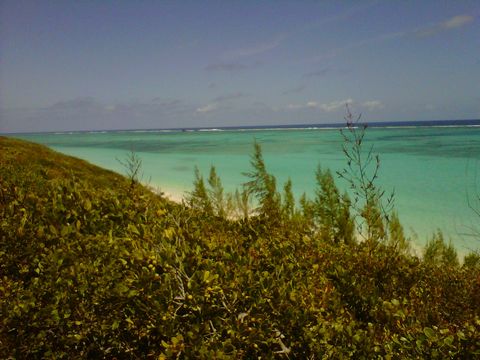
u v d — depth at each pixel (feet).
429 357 9.48
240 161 175.22
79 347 9.93
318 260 16.61
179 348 8.29
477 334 9.74
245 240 17.99
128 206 17.70
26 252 12.75
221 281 10.32
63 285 10.69
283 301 10.45
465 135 316.40
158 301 9.49
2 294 11.06
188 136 549.95
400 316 11.91
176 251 11.57
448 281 17.22
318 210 35.37
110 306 9.81
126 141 437.17
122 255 11.72
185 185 105.91
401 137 319.06
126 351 9.68
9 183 19.89
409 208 73.00
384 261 17.02
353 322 11.02
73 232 14.32
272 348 10.04
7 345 9.23
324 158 174.19
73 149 309.42
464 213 66.54
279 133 535.60
